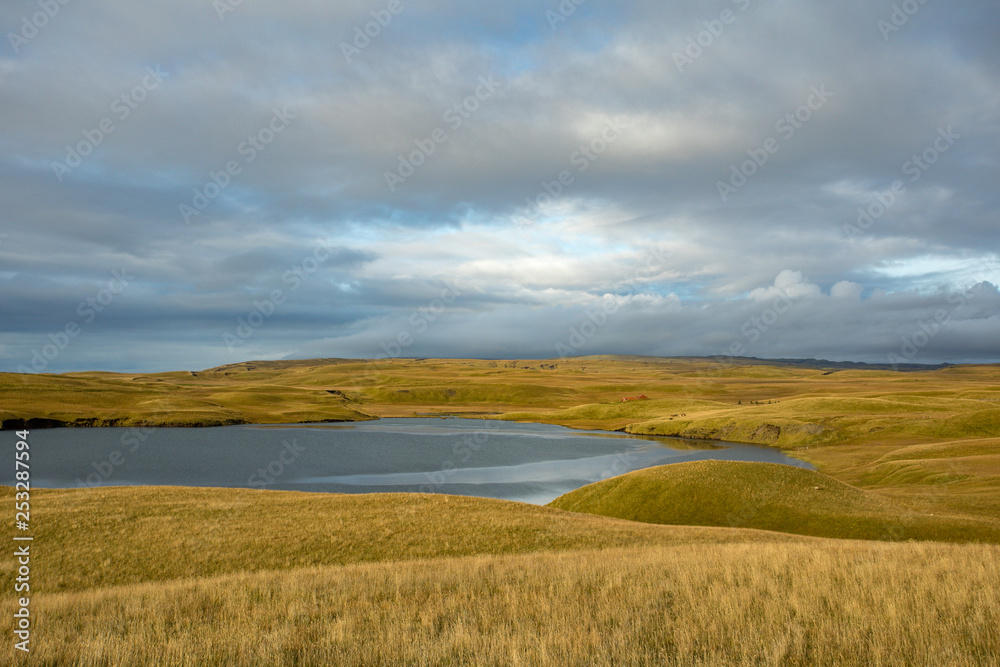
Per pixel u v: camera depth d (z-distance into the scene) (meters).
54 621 13.20
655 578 15.23
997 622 9.89
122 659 9.91
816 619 10.71
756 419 116.62
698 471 51.53
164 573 24.97
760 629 10.18
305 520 32.91
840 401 129.88
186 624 12.54
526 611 12.03
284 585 16.73
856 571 14.52
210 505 35.16
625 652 9.14
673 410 160.62
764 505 44.00
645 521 46.72
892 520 37.91
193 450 93.25
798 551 19.78
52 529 29.00
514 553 27.53
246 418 146.50
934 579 13.19
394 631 10.70
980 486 48.12
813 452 90.00
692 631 10.09
